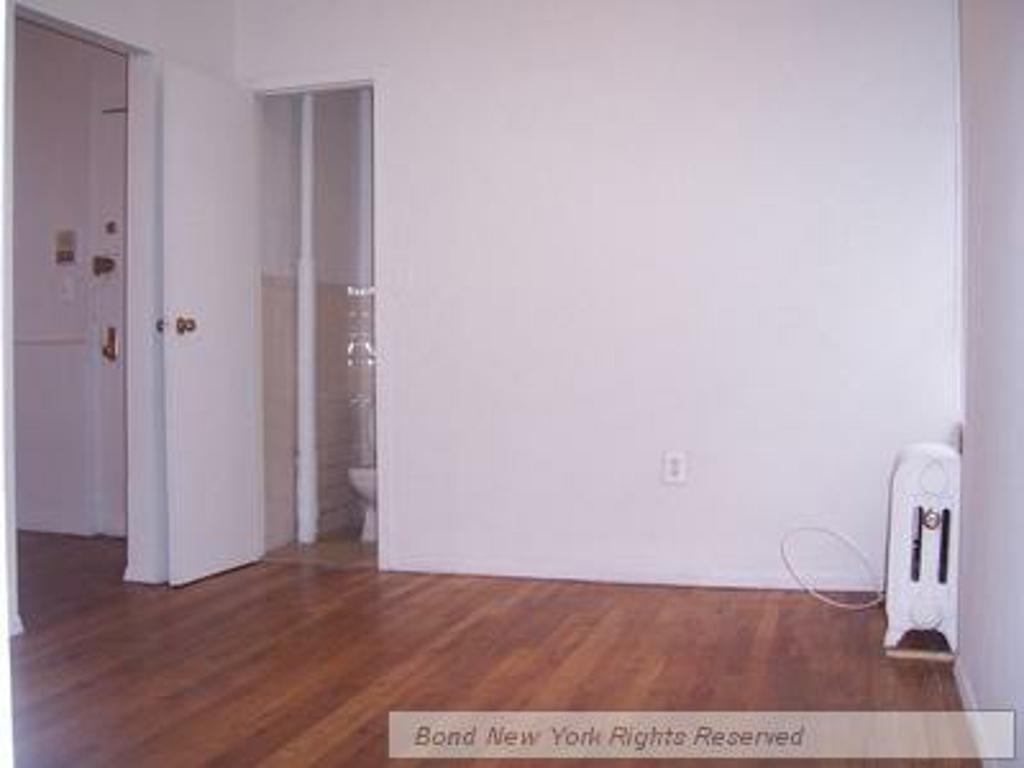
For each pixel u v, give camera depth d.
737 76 3.38
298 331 4.35
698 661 2.59
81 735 2.10
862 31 3.27
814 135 3.32
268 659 2.63
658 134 3.46
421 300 3.71
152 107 3.50
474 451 3.67
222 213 3.72
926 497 2.61
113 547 4.25
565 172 3.55
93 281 4.50
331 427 4.59
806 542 3.37
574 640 2.79
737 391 3.41
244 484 3.86
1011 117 1.79
